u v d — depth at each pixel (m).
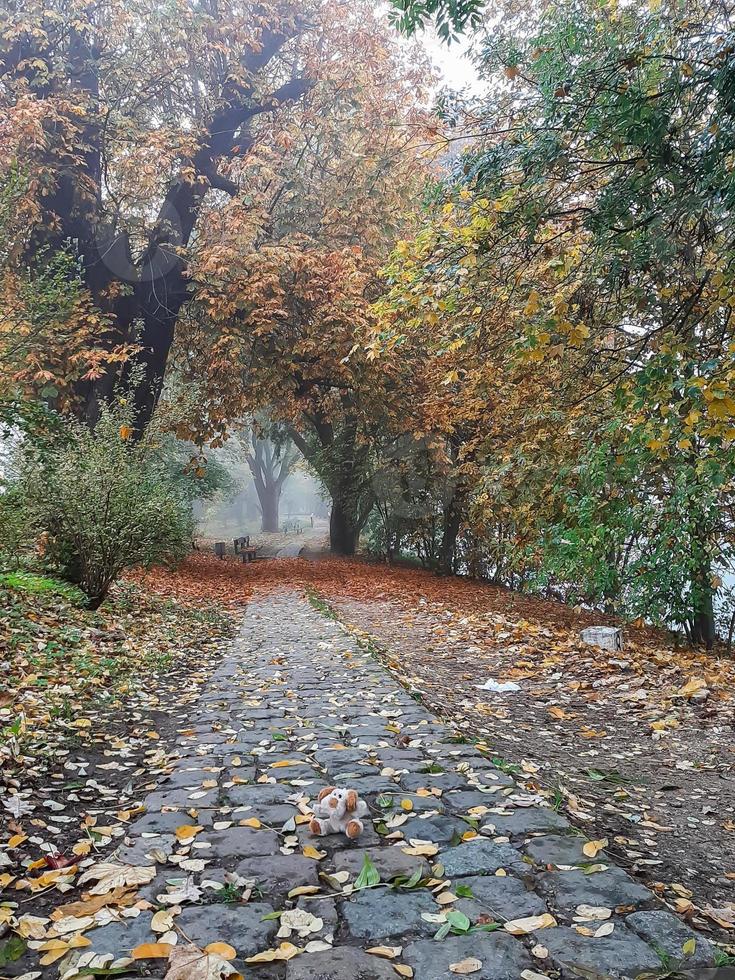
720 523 9.38
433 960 2.34
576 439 9.38
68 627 8.31
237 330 18.05
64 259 11.23
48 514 9.50
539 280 7.66
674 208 5.80
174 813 3.67
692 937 2.47
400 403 19.38
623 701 7.05
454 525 23.03
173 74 18.38
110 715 5.82
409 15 4.82
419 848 3.18
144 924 2.57
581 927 2.52
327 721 5.53
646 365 6.02
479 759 4.55
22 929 2.54
